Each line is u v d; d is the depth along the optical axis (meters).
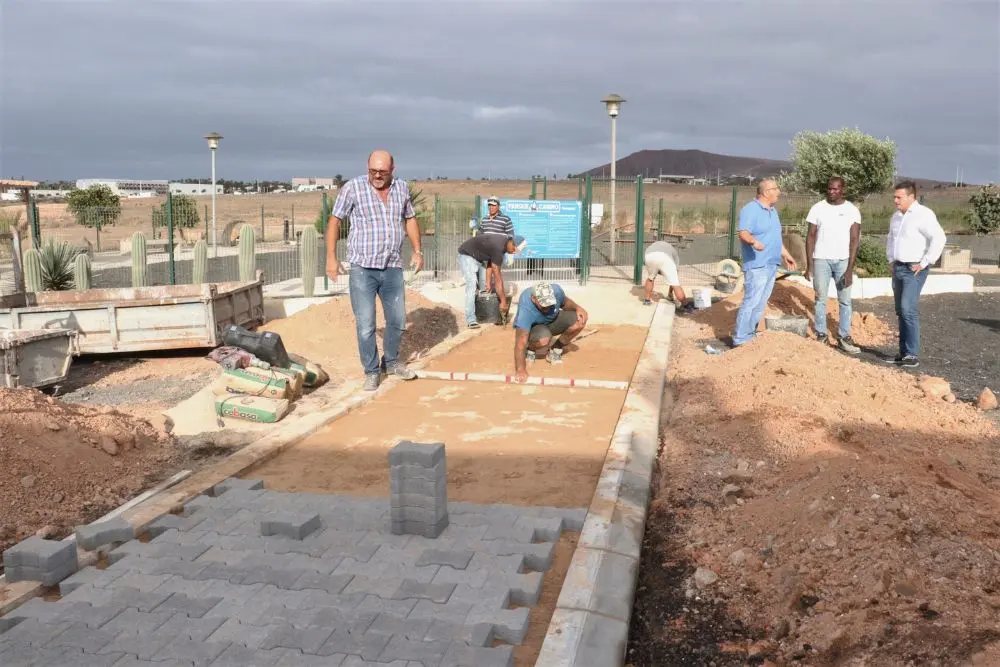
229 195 106.06
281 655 3.15
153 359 10.34
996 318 12.88
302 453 6.02
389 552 4.10
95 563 4.19
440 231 23.06
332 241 7.76
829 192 9.82
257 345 7.53
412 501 4.29
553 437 6.27
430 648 3.18
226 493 5.02
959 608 3.29
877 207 30.62
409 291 12.37
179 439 6.41
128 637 3.31
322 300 13.92
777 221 9.16
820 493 4.41
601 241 23.98
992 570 3.56
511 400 7.41
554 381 7.97
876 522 4.02
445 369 8.73
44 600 3.77
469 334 10.92
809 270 10.23
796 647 3.41
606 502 4.78
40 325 9.72
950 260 21.53
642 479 5.19
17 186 15.80
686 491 5.20
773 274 9.27
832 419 6.05
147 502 4.95
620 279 16.30
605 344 10.10
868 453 5.31
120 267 22.39
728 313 11.88
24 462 5.42
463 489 5.22
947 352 10.02
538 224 15.18
